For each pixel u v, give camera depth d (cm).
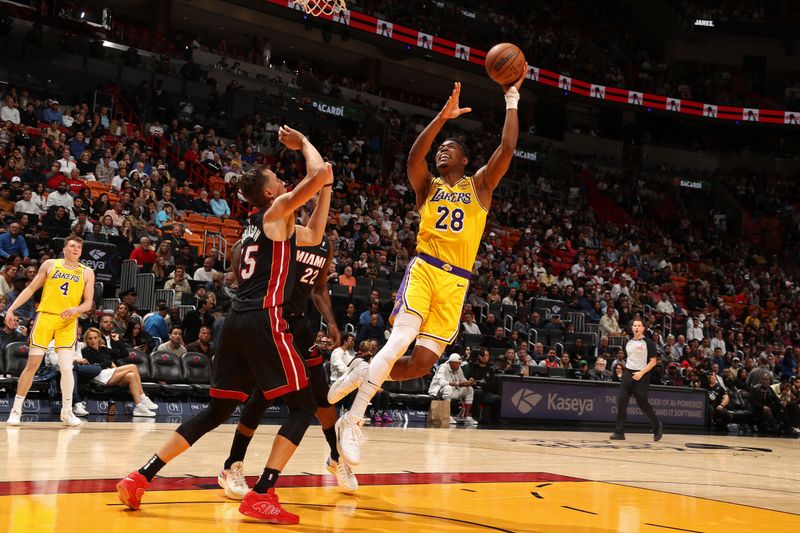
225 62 2217
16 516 295
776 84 3131
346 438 358
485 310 1480
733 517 394
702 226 2800
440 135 2439
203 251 1342
